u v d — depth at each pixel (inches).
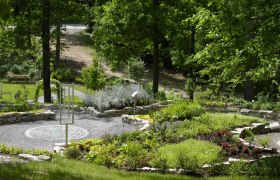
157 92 960.9
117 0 990.4
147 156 465.1
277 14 467.8
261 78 531.5
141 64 1472.7
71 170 382.6
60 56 1792.6
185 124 610.9
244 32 470.9
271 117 802.2
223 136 549.6
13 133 621.6
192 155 461.1
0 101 884.6
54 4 965.2
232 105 882.8
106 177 361.1
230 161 449.1
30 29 935.0
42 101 1066.1
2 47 1009.5
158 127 562.9
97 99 816.9
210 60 518.9
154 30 991.0
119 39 1009.5
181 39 1039.0
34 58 1718.8
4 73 1528.1
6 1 335.9
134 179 364.2
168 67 1849.2
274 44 491.2
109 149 487.5
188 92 1138.0
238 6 460.1
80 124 701.3
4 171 346.3
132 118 709.9
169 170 430.9
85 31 2278.5
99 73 1057.5
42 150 488.4
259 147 514.9
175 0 962.1
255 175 408.5
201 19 492.7
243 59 503.8
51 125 682.8
